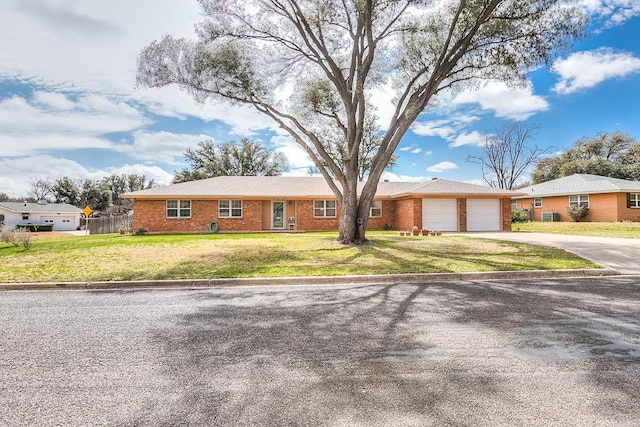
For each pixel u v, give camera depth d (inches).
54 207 1947.6
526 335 160.4
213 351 144.6
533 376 118.1
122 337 163.9
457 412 95.9
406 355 138.0
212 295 258.4
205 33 510.6
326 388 111.2
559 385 111.3
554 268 340.5
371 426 89.5
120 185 2669.8
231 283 304.3
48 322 190.2
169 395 107.4
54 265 379.2
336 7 501.7
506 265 354.3
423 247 487.8
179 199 912.9
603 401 101.1
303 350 144.6
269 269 345.1
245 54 527.8
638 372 120.6
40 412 97.8
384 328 172.9
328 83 624.7
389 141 529.0
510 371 122.2
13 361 135.7
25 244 528.7
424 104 486.6
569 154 1889.8
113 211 1950.1
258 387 112.3
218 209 927.7
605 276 324.5
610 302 224.2
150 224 901.2
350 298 241.6
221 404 101.7
